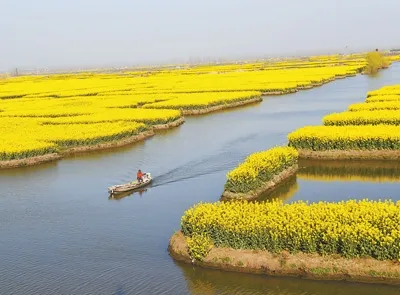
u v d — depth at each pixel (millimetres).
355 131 35781
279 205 20781
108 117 55031
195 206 21688
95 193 29438
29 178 34188
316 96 75625
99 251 20500
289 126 48812
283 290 16328
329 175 30672
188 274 17906
